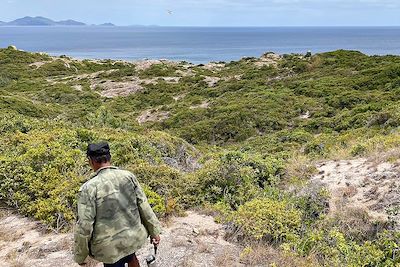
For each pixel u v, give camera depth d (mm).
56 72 48781
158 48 173875
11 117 12250
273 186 8219
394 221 6156
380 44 190500
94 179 3520
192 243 5652
